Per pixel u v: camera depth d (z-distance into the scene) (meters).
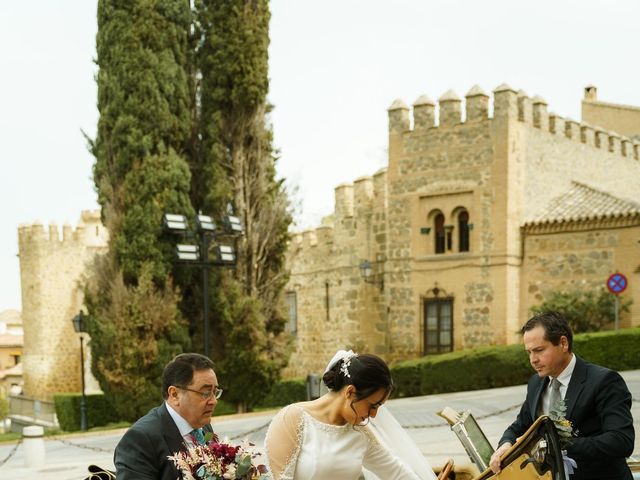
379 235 29.59
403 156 27.64
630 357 21.09
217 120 24.11
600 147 29.89
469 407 18.14
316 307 33.25
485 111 25.69
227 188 23.97
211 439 4.47
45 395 44.03
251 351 23.59
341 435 4.14
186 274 23.33
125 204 23.05
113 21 23.41
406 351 27.38
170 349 22.58
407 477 4.43
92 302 23.52
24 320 45.59
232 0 24.16
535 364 4.80
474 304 25.59
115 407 23.08
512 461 4.57
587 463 4.68
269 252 24.80
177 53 23.88
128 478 4.19
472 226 25.77
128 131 23.06
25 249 45.16
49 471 14.73
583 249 24.14
